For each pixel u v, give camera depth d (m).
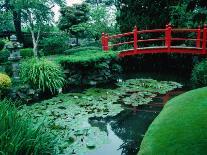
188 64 14.33
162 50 12.62
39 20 16.70
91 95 9.42
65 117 7.21
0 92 7.97
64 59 10.48
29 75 9.15
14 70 8.97
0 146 3.59
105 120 7.34
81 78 10.74
